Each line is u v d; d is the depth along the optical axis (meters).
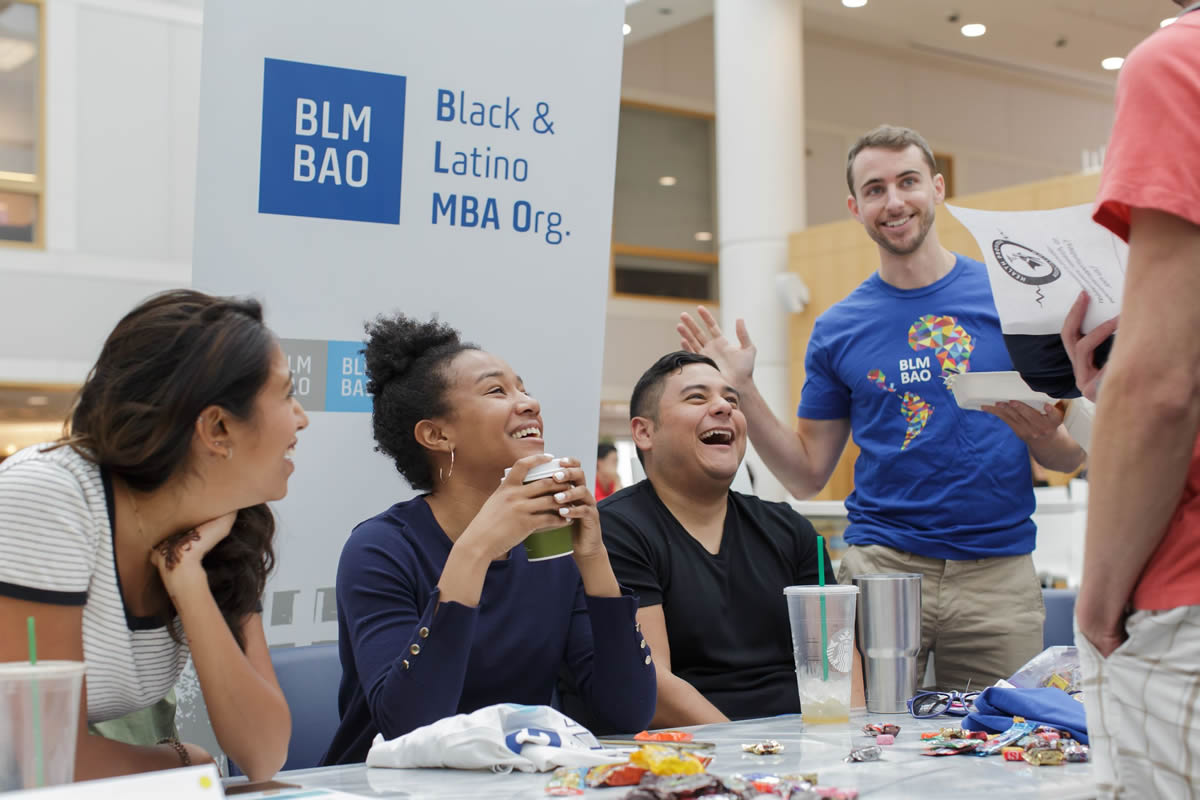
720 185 9.19
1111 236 1.25
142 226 7.54
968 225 1.41
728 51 8.95
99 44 7.41
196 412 1.12
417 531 1.66
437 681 1.34
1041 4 9.57
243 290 2.00
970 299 2.32
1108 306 1.30
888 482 2.33
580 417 2.29
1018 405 1.93
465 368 1.66
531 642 1.62
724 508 2.00
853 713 1.53
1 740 0.85
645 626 1.81
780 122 8.89
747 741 1.28
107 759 1.11
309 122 2.04
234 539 1.26
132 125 7.53
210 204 1.98
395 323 1.76
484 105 2.20
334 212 2.07
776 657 1.93
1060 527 4.01
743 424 1.96
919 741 1.26
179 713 1.85
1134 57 0.96
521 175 2.24
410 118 2.13
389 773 1.13
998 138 12.81
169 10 7.66
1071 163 13.39
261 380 1.15
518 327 2.24
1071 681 1.46
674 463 1.94
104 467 1.15
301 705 1.74
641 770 1.00
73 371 7.32
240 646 1.29
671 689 1.73
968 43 10.62
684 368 1.99
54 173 7.27
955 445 2.25
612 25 2.33
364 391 2.09
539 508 1.40
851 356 2.40
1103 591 0.95
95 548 1.12
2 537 1.06
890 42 11.72
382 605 1.54
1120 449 0.91
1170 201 0.88
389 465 2.12
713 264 11.47
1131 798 0.95
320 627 2.06
